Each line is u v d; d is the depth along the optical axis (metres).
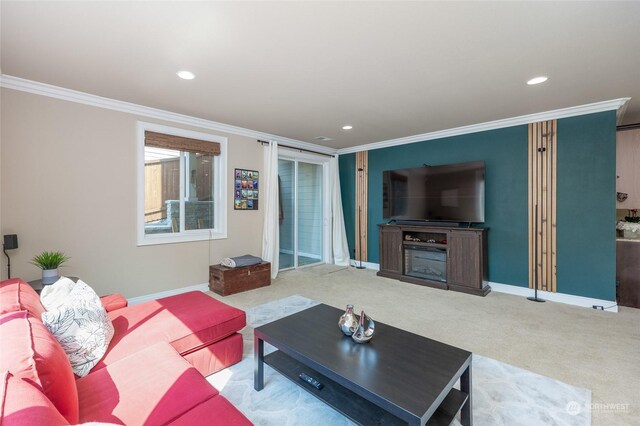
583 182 3.72
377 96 3.29
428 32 2.07
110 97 3.34
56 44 2.21
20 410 0.73
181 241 4.09
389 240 5.12
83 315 1.62
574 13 1.86
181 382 1.39
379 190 5.82
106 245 3.45
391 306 3.63
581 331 2.92
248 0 1.73
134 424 1.13
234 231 4.69
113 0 1.72
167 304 2.43
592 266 3.67
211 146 4.38
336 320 2.16
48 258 2.75
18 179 2.90
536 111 3.85
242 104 3.56
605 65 2.56
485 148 4.46
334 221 6.28
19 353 1.02
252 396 1.94
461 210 4.45
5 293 1.65
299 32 2.07
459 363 1.58
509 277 4.27
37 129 2.99
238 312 2.33
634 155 3.97
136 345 1.80
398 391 1.35
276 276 5.11
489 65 2.56
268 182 5.05
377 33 2.08
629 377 2.13
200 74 2.73
